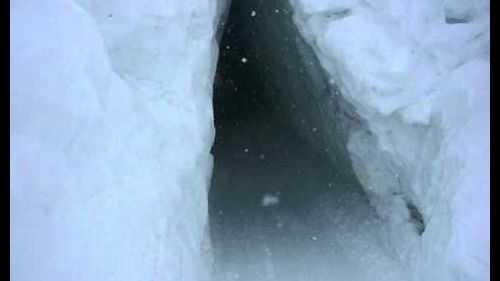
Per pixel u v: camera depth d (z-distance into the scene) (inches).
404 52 277.6
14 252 204.5
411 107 273.6
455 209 231.8
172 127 257.9
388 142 286.2
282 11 341.1
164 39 272.1
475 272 212.5
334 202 353.1
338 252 307.6
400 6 284.8
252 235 330.3
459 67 273.4
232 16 476.4
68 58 247.4
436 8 285.7
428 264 244.5
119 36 268.4
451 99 264.4
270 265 299.9
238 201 378.9
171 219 237.8
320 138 400.5
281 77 454.0
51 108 234.1
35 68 241.1
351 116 316.2
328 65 295.9
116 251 217.6
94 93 244.2
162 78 269.7
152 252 223.6
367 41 280.2
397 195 304.0
